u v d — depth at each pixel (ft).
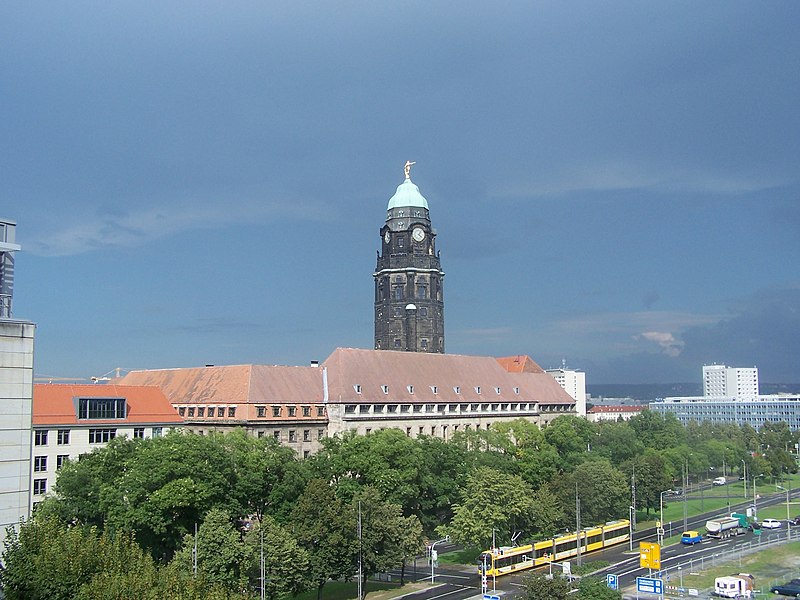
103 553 177.37
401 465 365.81
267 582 254.88
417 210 644.27
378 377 542.98
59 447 393.09
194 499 276.62
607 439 539.29
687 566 353.92
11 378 176.65
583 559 367.04
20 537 172.86
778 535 434.71
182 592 170.50
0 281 177.88
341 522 284.20
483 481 349.61
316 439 499.92
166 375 540.11
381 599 298.56
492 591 306.55
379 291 644.69
